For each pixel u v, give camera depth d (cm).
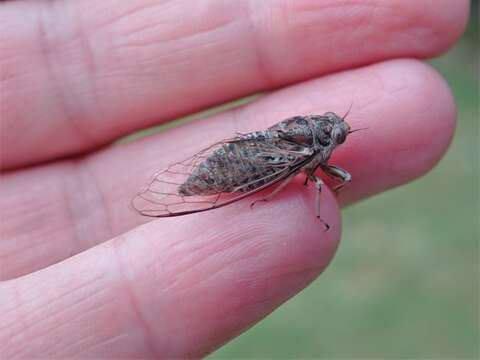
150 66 8
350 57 7
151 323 6
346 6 7
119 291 6
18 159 8
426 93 7
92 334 6
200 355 6
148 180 7
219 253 6
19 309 6
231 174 6
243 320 6
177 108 8
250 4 7
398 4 7
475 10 21
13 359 6
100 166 8
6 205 8
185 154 7
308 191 6
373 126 7
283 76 7
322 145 6
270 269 6
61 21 7
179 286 6
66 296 6
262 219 6
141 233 6
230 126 7
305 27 7
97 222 8
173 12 7
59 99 8
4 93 8
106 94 8
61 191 8
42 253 7
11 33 7
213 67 7
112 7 7
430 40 7
